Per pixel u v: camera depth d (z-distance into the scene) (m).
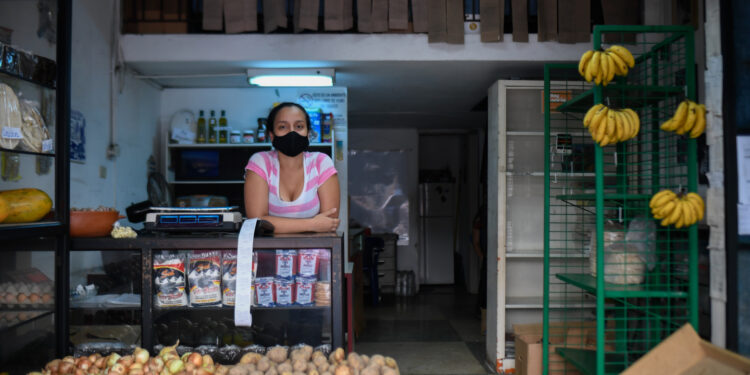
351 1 4.12
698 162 3.04
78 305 2.51
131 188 4.41
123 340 2.53
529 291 4.46
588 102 3.13
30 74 2.27
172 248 2.45
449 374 4.23
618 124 2.46
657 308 2.86
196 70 4.48
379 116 6.93
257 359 2.31
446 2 4.13
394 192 8.05
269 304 2.47
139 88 4.60
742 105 2.39
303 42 4.17
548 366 3.38
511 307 4.20
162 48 4.14
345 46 4.16
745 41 2.39
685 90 2.65
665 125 2.55
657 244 2.91
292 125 2.86
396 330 5.63
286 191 2.98
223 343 2.55
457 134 8.52
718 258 2.47
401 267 8.00
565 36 4.10
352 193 8.04
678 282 2.95
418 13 4.14
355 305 5.36
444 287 8.27
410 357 4.67
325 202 3.00
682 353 2.25
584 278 3.04
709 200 2.53
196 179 5.06
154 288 2.46
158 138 5.05
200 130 5.02
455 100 5.89
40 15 2.51
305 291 2.48
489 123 4.56
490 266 4.46
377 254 7.03
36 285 2.38
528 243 4.44
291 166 2.96
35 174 2.54
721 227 2.45
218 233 2.51
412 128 8.05
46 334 2.41
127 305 2.50
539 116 4.45
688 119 2.45
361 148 8.06
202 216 2.46
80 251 2.56
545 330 3.33
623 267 2.79
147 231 2.62
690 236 2.55
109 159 4.02
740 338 2.38
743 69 2.39
